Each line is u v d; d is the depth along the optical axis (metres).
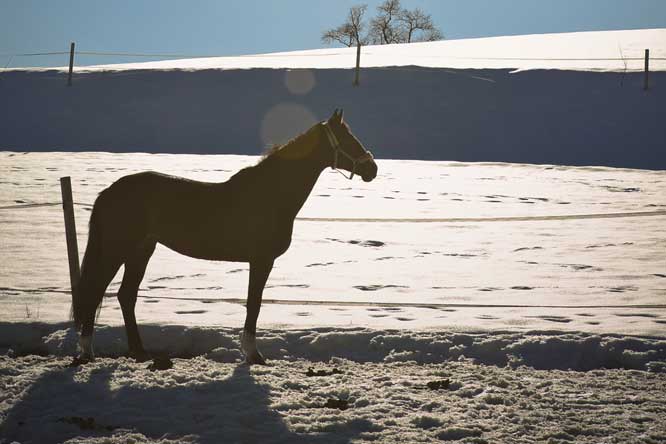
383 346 8.99
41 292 11.11
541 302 11.20
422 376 8.01
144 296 11.20
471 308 10.78
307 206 21.17
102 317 9.71
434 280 12.83
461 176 28.94
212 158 34.06
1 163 30.16
